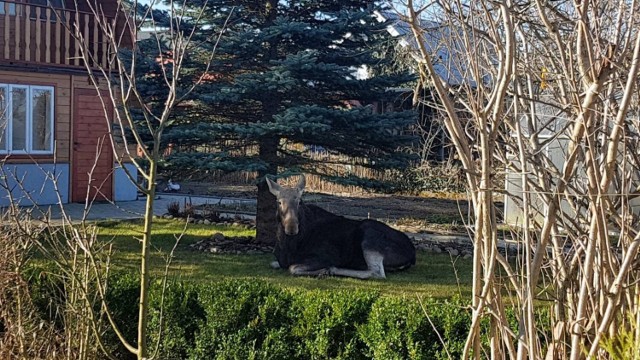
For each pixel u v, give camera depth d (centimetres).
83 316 480
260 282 675
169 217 1623
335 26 1153
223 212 1703
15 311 544
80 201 1845
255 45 1182
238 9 1191
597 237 298
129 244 1230
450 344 547
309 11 1264
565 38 349
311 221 1059
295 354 604
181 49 481
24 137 1733
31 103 1738
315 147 1513
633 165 327
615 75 305
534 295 318
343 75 1202
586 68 301
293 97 1246
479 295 308
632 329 309
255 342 600
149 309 631
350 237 1060
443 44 369
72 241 519
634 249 279
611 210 306
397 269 1066
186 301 636
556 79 345
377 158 1244
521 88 343
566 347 331
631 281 328
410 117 1190
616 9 330
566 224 324
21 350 511
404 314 581
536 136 322
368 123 1155
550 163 338
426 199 2177
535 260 308
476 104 316
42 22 1761
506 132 370
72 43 1792
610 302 287
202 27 1234
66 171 1820
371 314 588
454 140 304
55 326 583
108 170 1892
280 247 1046
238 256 1162
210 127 1146
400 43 574
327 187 2375
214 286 656
